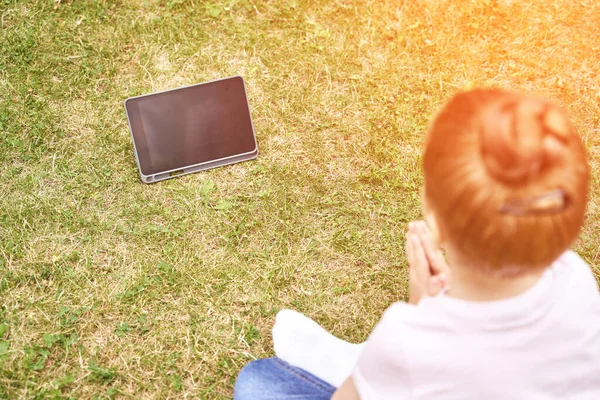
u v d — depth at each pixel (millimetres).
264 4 3021
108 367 2244
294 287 2428
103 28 2930
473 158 921
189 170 2619
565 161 901
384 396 1187
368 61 2918
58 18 2928
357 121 2779
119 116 2740
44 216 2504
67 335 2291
